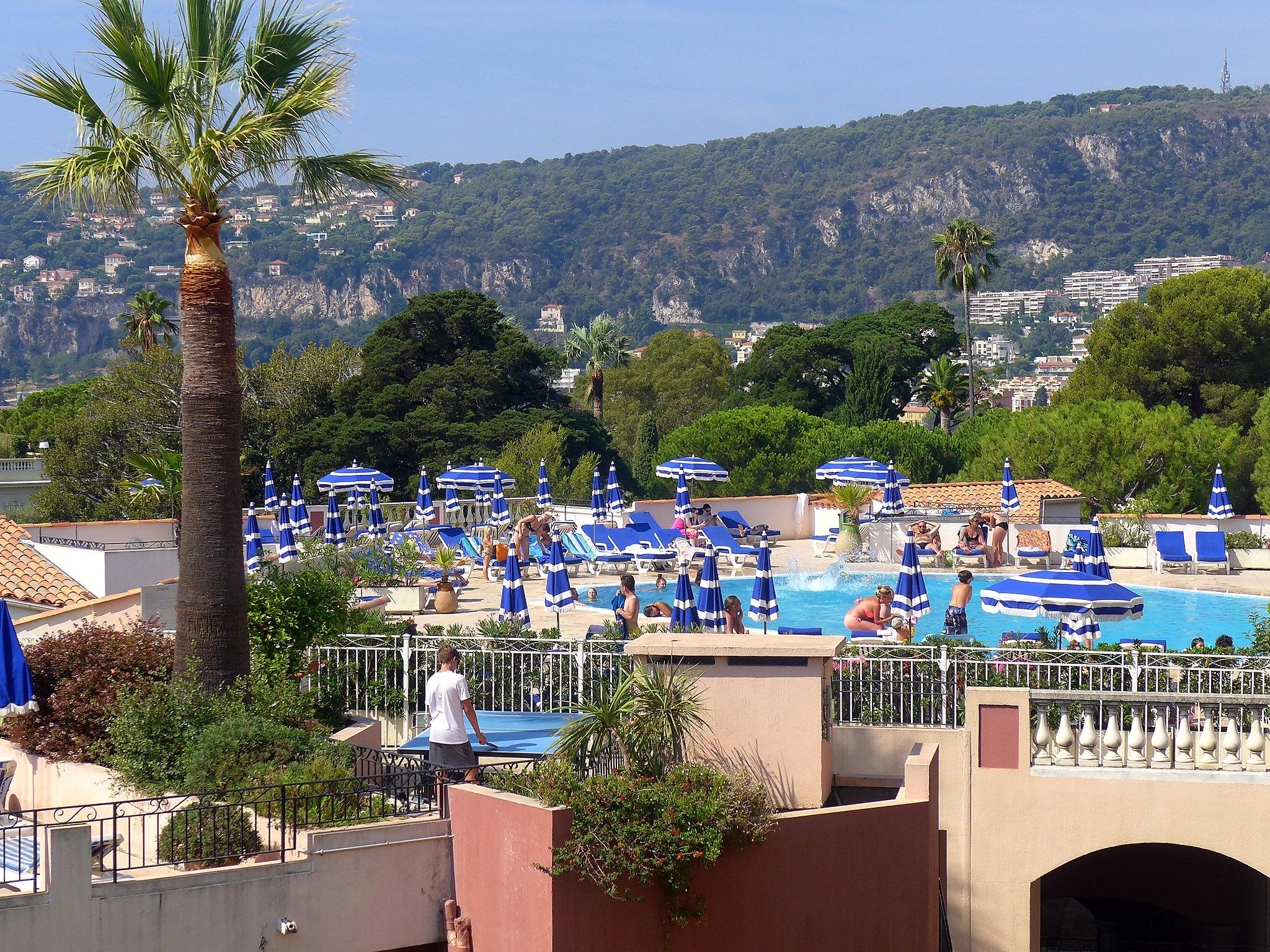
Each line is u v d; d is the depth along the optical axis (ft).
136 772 54.95
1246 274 246.47
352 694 68.49
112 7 59.36
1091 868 77.97
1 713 58.03
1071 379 254.47
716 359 398.42
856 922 52.75
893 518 145.38
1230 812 57.31
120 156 58.03
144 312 314.14
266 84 61.00
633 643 55.01
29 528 118.62
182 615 59.88
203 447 59.88
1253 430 219.61
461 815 50.57
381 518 133.80
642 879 47.65
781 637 56.34
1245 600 114.62
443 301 265.95
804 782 54.13
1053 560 136.05
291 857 48.65
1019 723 59.16
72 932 43.57
